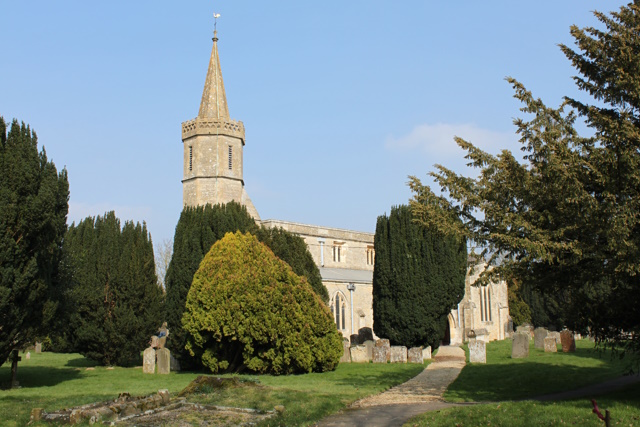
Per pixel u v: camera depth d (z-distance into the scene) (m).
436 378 22.69
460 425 12.51
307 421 13.68
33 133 20.62
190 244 28.20
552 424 11.98
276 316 24.25
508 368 24.69
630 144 13.41
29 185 19.75
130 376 24.81
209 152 50.88
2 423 13.30
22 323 19.78
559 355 29.22
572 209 13.76
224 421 13.51
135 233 31.25
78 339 29.33
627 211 12.72
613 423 11.91
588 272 14.70
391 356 29.28
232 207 31.05
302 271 32.22
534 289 16.62
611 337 16.42
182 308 27.44
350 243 61.53
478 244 15.94
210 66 54.22
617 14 14.52
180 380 23.02
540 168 14.41
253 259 25.31
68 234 38.97
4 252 18.77
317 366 25.20
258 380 19.44
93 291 29.25
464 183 16.58
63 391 19.73
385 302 32.72
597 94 14.77
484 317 54.44
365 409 15.43
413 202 16.83
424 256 32.56
